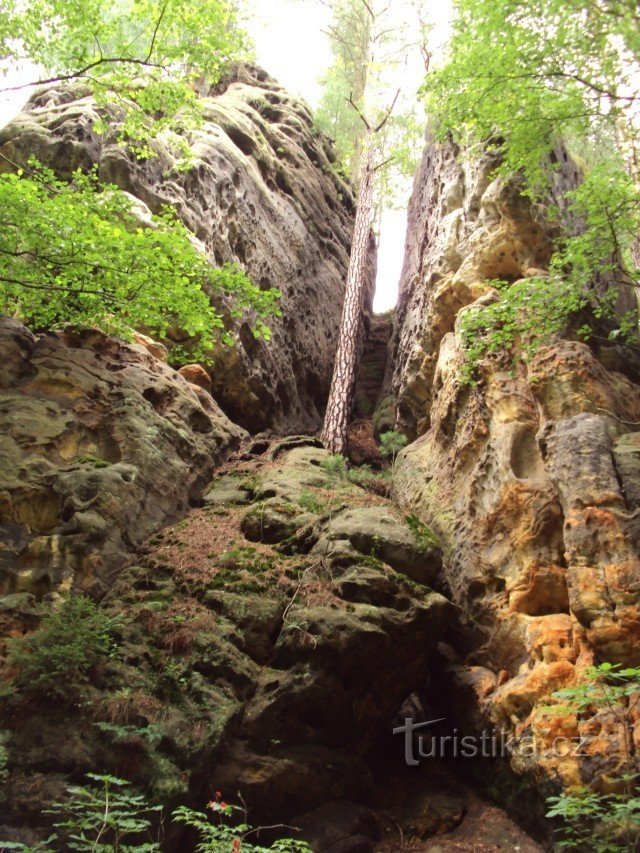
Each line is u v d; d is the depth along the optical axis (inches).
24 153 465.7
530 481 308.5
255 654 251.8
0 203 304.2
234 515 332.2
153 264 330.3
